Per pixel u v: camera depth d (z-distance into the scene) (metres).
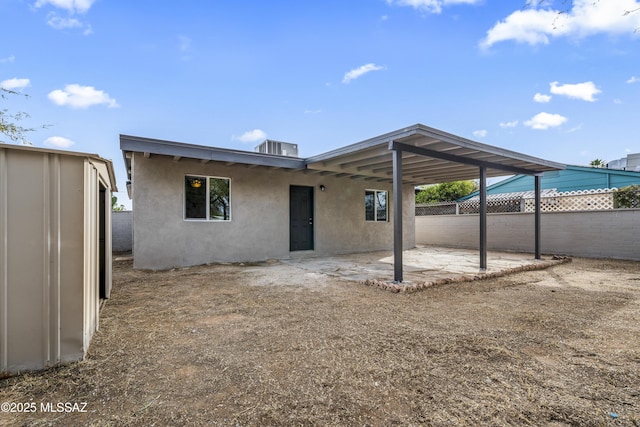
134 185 7.05
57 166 2.47
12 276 2.33
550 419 1.85
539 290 5.16
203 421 1.82
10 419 1.84
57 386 2.19
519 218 10.80
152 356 2.68
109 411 1.92
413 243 12.34
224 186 8.21
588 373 2.40
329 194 10.06
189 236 7.65
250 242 8.49
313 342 2.99
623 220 8.74
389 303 4.36
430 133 5.12
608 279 6.08
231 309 4.07
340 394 2.11
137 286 5.44
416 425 1.80
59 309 2.47
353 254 10.20
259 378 2.32
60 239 2.47
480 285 5.54
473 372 2.41
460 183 19.28
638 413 1.91
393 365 2.53
